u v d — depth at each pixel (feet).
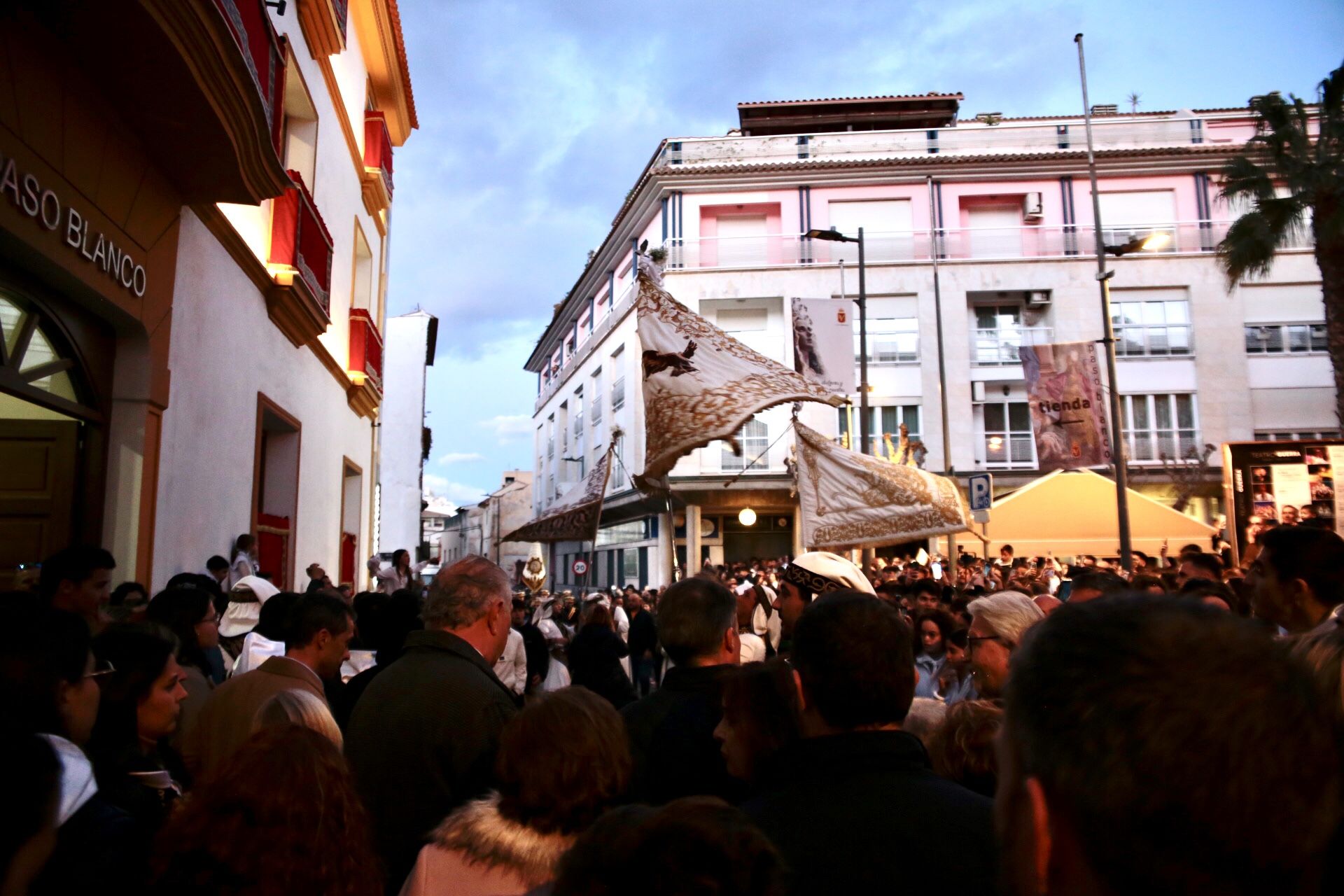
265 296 34.45
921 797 5.89
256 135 23.17
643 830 3.76
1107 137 102.06
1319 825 2.46
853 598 6.82
